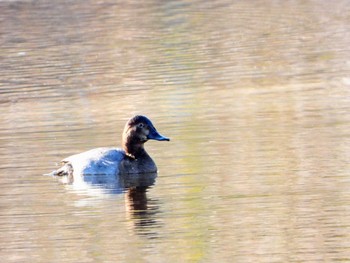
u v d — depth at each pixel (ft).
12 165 58.03
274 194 49.42
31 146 62.44
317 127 63.36
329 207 46.83
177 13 116.78
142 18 114.42
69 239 44.14
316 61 87.51
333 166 53.98
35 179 55.11
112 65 90.17
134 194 51.34
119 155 56.24
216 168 55.11
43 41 103.71
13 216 48.14
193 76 83.46
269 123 65.26
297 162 55.11
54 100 77.30
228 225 44.96
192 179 53.36
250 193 49.90
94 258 41.29
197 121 67.00
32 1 127.34
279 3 121.08
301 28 104.27
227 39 100.27
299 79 80.38
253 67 86.07
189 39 100.99
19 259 41.73
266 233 43.45
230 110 69.97
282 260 39.93
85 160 56.24
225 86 79.00
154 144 61.67
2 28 112.27
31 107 75.20
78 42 102.12
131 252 41.81
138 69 87.66
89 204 49.75
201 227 44.75
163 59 91.91
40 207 49.55
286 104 70.90
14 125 68.74
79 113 71.77
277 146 59.11
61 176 55.57
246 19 111.14
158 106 72.74
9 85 84.17
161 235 44.01
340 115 66.44
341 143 58.95
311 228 43.91
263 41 98.12
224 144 60.34
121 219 46.70
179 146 60.70
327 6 117.29
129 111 71.46
